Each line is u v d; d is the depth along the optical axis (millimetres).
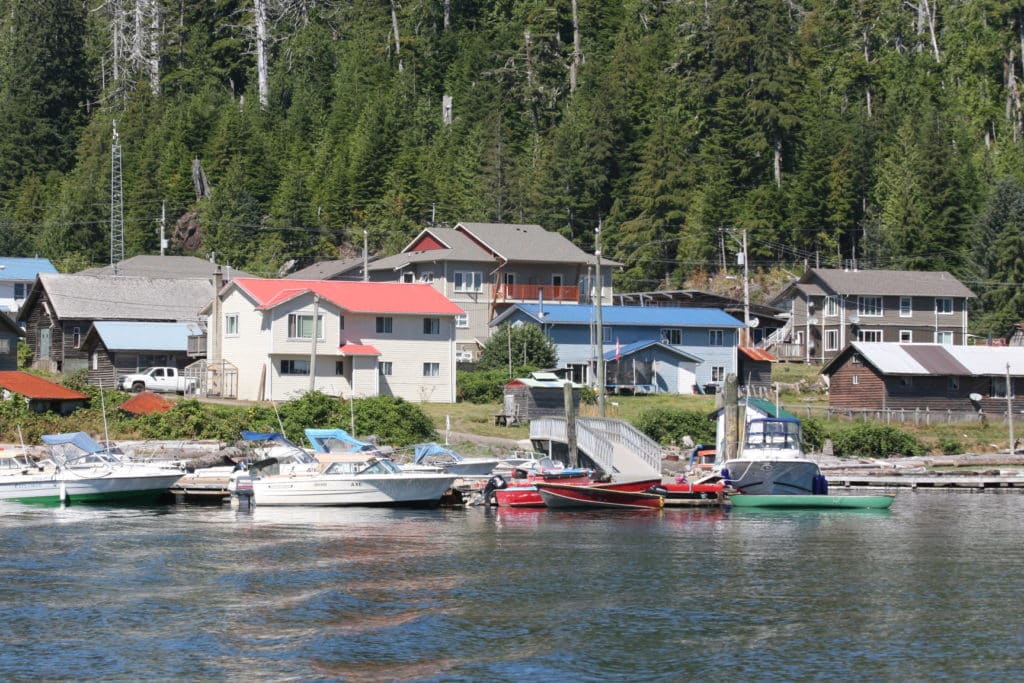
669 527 84812
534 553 71938
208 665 48406
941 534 81625
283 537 76938
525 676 47406
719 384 154250
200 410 116375
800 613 56562
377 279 193375
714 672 47906
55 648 50344
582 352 160500
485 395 142250
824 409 149500
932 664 48844
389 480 93750
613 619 55344
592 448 104812
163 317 158375
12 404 113250
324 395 119750
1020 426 149250
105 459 96438
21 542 73625
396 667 48344
